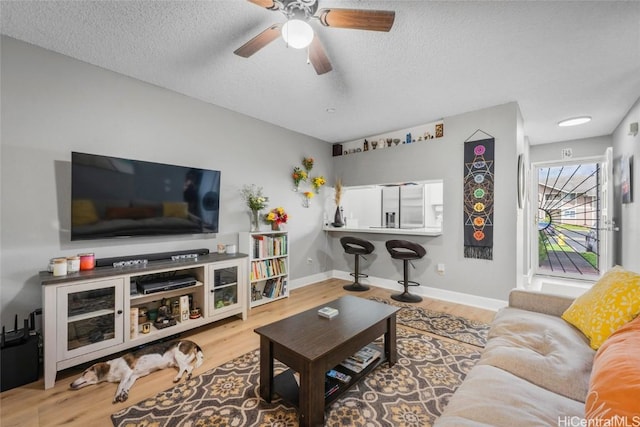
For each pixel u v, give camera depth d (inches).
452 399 45.8
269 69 101.0
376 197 210.2
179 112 120.6
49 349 74.1
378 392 71.1
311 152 185.6
